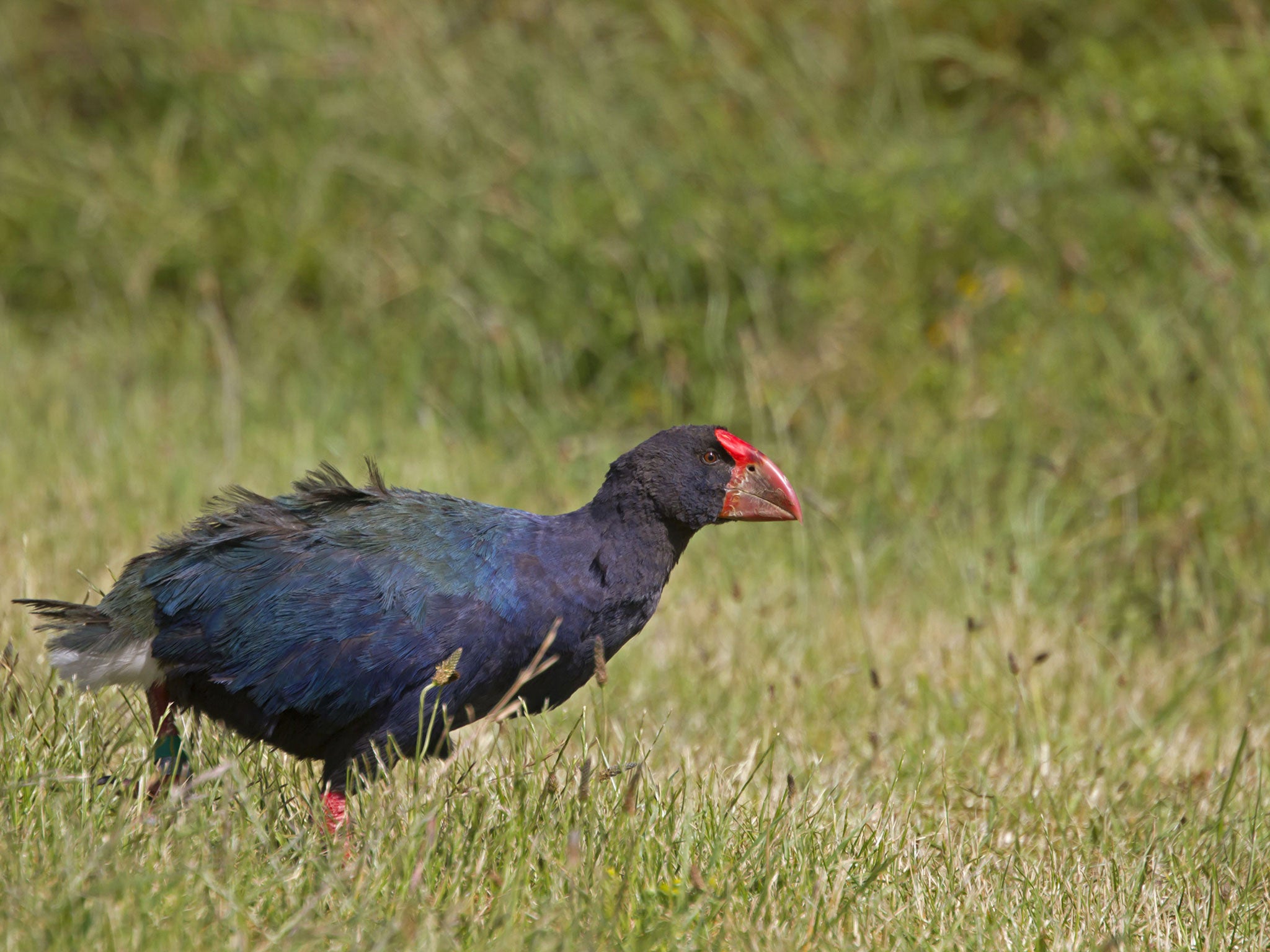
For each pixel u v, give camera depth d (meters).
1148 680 10.75
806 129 17.73
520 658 7.28
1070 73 17.84
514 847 6.66
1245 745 9.02
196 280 17.97
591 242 16.52
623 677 10.21
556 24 19.23
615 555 7.48
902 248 15.64
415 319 16.92
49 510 11.88
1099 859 7.91
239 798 6.68
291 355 17.05
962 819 8.37
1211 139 15.30
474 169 17.73
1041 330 14.49
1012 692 10.04
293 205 18.42
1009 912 6.96
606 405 15.86
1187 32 17.64
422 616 6.98
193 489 13.02
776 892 6.71
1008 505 12.96
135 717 7.71
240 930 5.61
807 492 11.33
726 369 15.33
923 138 17.34
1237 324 12.81
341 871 6.34
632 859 6.50
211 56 20.00
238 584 7.02
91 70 20.77
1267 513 12.07
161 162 19.20
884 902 6.94
